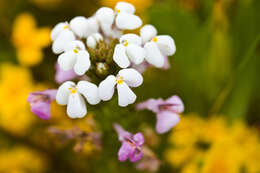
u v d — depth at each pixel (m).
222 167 0.21
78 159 0.24
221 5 0.23
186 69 0.24
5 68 0.24
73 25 0.18
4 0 0.27
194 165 0.22
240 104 0.23
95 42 0.18
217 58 0.23
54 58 0.26
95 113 0.19
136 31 0.24
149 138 0.20
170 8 0.23
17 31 0.25
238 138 0.22
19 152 0.25
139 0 0.26
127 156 0.17
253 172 0.22
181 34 0.23
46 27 0.27
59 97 0.17
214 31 0.23
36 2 0.27
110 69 0.17
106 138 0.19
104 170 0.21
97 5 0.27
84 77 0.18
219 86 0.23
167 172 0.23
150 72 0.23
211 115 0.23
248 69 0.23
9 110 0.24
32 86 0.24
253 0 0.22
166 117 0.18
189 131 0.22
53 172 0.25
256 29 0.23
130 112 0.19
